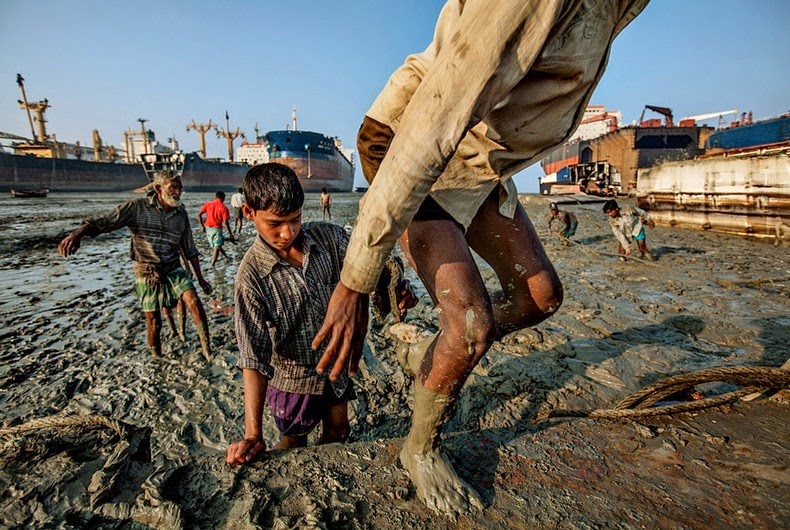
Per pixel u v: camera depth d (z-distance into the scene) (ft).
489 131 5.50
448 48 4.28
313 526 5.43
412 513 5.81
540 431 7.80
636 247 36.70
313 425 8.20
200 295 24.27
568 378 12.60
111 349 16.20
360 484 6.30
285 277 7.18
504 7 3.98
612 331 16.28
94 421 7.25
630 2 5.04
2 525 5.42
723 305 19.57
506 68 4.21
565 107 5.42
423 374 5.98
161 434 11.09
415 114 4.46
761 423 7.84
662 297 21.18
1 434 7.13
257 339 6.97
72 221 65.51
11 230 54.29
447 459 6.43
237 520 5.64
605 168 109.09
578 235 46.29
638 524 5.64
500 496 6.15
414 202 4.69
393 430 11.11
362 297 5.37
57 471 6.32
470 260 5.77
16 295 24.21
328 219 73.36
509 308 7.46
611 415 8.13
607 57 5.48
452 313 5.54
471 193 5.97
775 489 6.16
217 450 10.53
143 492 6.02
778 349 14.46
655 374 12.89
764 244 36.83
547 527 5.60
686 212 47.06
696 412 8.29
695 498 6.05
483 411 11.23
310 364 7.75
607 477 6.53
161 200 14.65
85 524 5.51
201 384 13.48
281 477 6.44
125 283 27.27
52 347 16.46
